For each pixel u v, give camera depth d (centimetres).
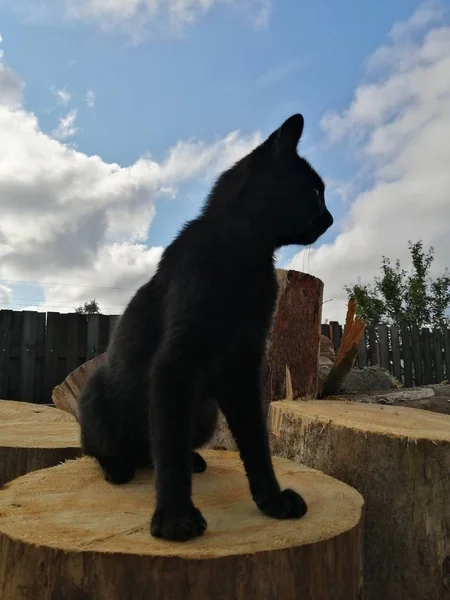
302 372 91
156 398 37
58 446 62
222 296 39
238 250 42
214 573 31
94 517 38
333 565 34
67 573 31
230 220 43
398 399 104
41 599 31
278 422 67
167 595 30
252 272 42
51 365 122
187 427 37
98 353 125
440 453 50
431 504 50
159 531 34
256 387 44
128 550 31
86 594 31
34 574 32
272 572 32
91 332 125
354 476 53
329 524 37
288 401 75
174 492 35
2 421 80
